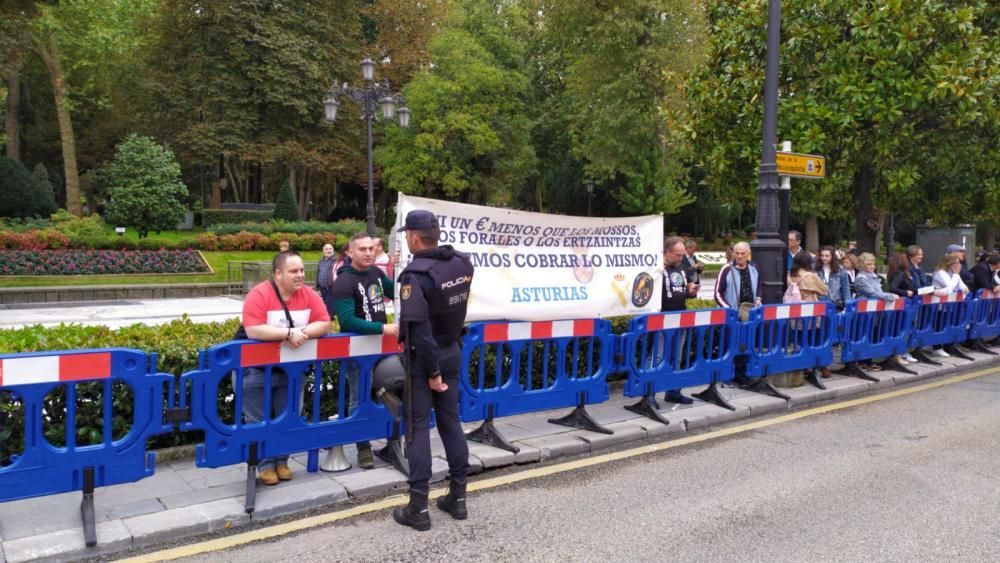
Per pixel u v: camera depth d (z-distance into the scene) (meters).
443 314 4.30
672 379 6.83
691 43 28.25
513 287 6.03
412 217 4.30
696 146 12.31
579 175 40.78
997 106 9.98
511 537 4.13
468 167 36.72
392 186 36.38
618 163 32.50
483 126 33.84
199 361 4.33
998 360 10.71
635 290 6.85
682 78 13.39
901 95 9.59
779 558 3.87
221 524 4.22
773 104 8.27
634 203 35.38
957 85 9.17
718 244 43.72
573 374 6.17
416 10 40.28
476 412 5.58
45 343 5.31
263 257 25.66
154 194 26.27
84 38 31.92
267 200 45.94
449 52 33.94
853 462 5.64
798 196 11.51
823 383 8.36
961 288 10.47
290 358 4.57
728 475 5.30
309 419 5.59
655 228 7.01
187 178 42.94
